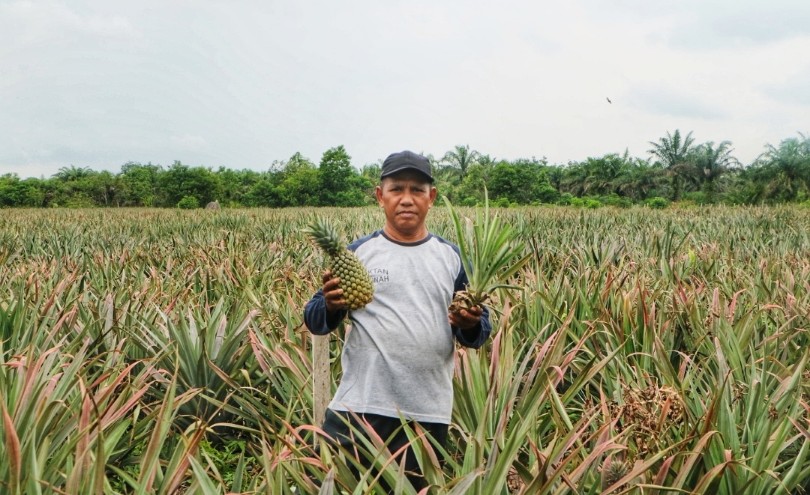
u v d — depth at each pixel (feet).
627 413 10.32
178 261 38.42
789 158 230.89
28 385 11.23
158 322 20.33
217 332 18.61
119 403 12.51
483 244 9.85
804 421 13.20
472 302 9.96
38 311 18.89
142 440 15.28
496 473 9.29
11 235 56.95
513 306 19.39
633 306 19.15
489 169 262.47
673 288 22.41
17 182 278.46
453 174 335.88
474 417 13.25
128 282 26.40
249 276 26.37
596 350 16.70
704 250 37.29
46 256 40.86
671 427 11.55
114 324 18.67
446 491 8.74
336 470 9.82
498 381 13.25
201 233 61.16
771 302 21.49
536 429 12.13
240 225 79.20
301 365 16.33
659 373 14.88
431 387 10.84
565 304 20.22
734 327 17.97
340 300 10.09
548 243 40.96
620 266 26.55
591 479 10.50
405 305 10.74
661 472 9.51
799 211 100.42
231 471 15.98
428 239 11.25
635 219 74.18
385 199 11.01
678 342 19.06
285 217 89.71
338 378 16.67
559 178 327.67
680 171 278.87
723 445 11.00
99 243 50.14
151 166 351.87
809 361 14.85
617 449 10.28
